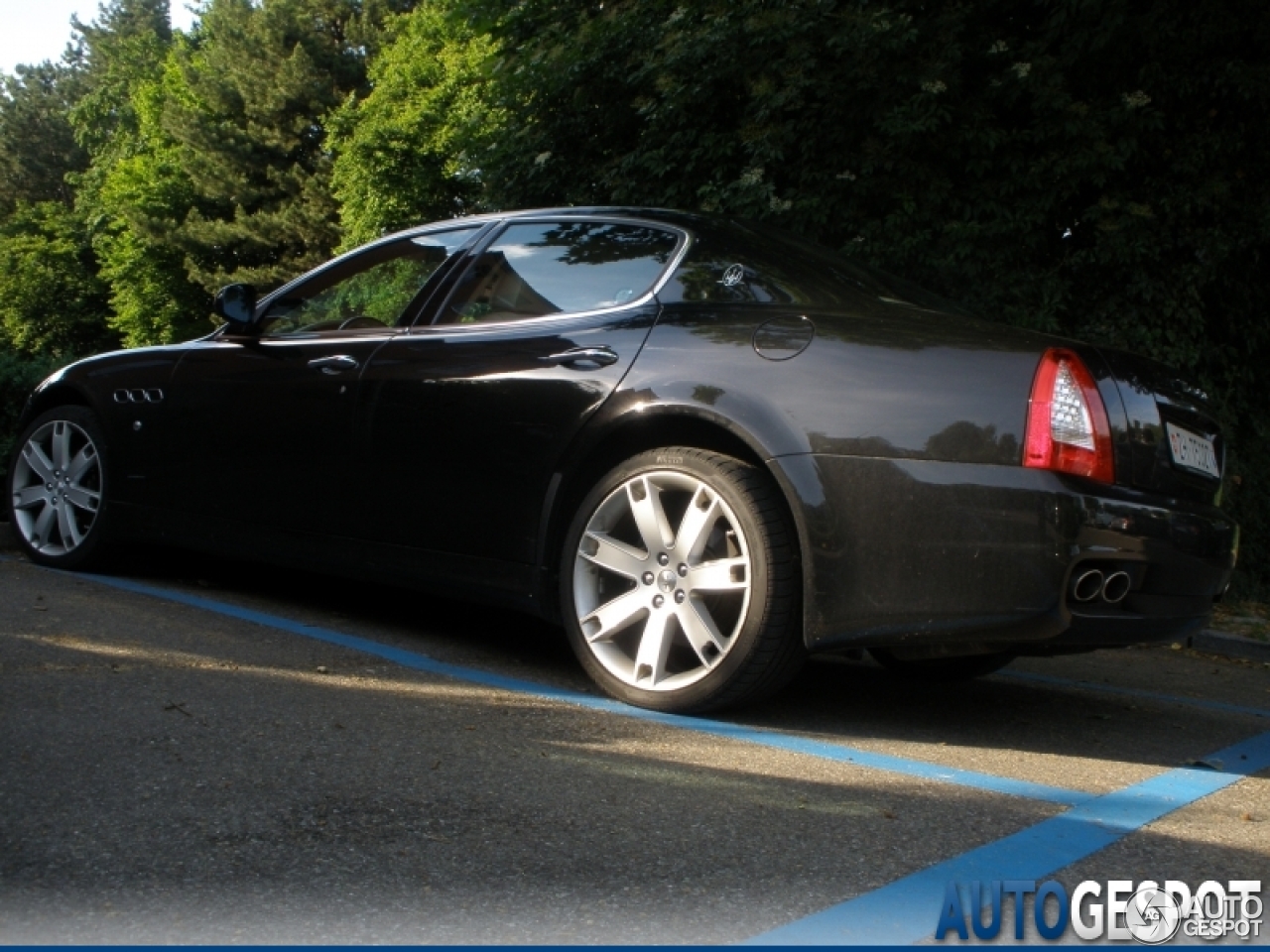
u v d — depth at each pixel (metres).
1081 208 8.02
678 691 3.55
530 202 9.90
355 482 4.39
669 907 2.17
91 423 5.32
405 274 4.61
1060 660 5.32
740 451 3.60
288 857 2.30
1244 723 4.18
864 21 7.69
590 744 3.20
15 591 4.73
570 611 3.78
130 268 47.03
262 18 42.91
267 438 4.68
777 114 8.14
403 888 2.19
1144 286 7.72
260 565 5.85
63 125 70.81
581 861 2.37
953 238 7.62
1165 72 7.70
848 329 3.51
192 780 2.68
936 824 2.73
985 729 3.76
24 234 59.12
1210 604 3.53
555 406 3.86
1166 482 3.37
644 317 3.85
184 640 4.09
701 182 8.68
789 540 3.43
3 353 6.75
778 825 2.65
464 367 4.13
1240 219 7.75
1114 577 3.20
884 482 3.29
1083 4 7.39
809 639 3.37
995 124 8.02
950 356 3.34
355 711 3.35
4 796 2.52
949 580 3.22
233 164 42.84
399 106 34.41
